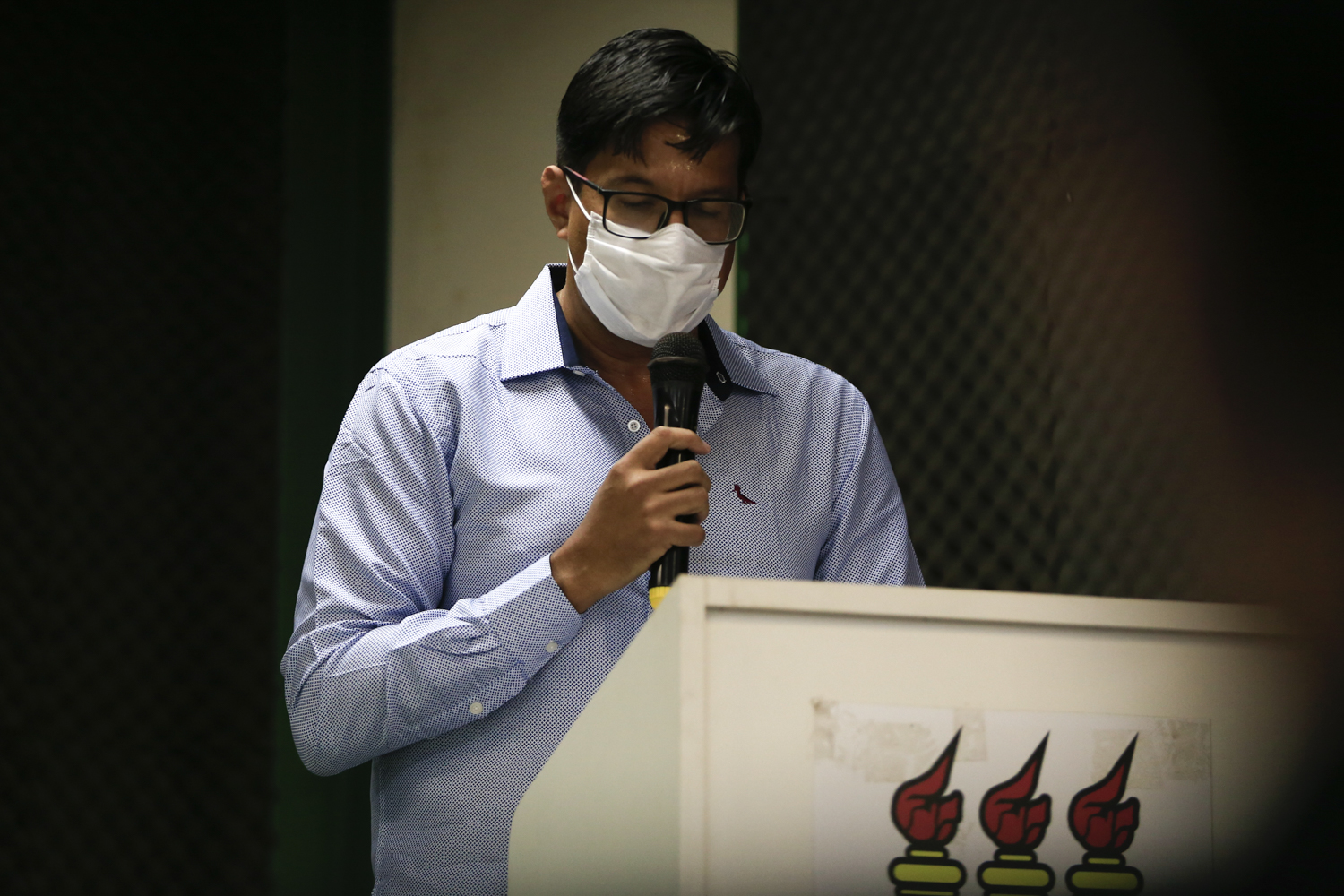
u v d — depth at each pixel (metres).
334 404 7.39
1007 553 6.21
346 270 7.53
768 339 6.88
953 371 6.46
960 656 2.11
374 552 3.51
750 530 3.80
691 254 3.60
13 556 7.44
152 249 7.57
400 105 7.71
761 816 1.95
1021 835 2.06
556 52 7.50
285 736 6.99
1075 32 6.35
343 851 6.95
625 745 2.20
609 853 2.23
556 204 4.02
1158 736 2.15
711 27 7.20
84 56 7.77
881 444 4.24
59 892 7.07
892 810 2.01
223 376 7.39
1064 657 2.14
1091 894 2.08
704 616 2.00
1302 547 3.21
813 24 7.05
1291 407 3.58
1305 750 2.20
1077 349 6.10
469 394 3.77
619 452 3.78
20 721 7.27
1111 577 5.81
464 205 7.50
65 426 7.52
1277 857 2.15
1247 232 4.21
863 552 3.99
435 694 3.21
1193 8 5.20
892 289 6.67
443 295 7.43
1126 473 5.84
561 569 3.17
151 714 7.18
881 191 6.77
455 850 3.36
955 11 6.71
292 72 7.57
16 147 7.78
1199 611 2.22
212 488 7.30
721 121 3.57
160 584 7.27
